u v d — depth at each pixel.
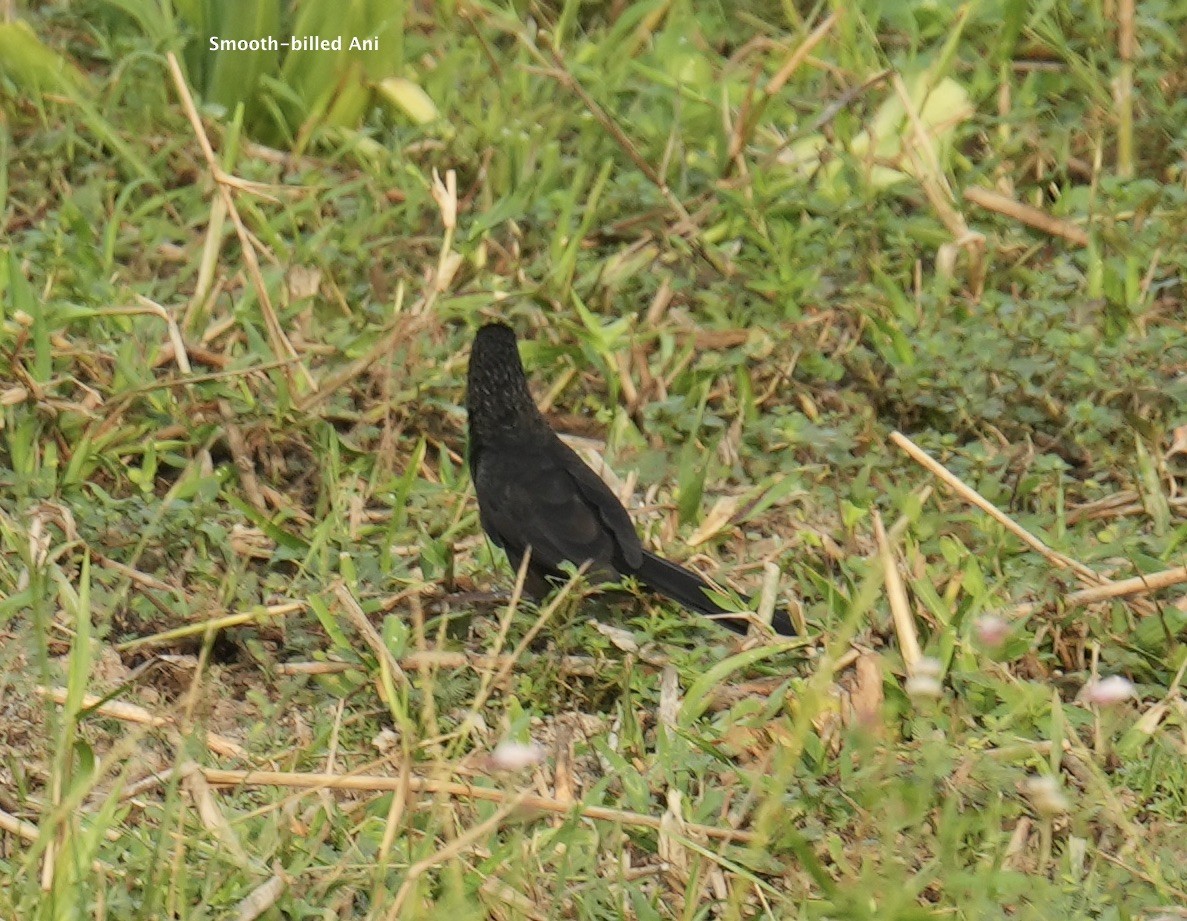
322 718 8.88
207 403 11.27
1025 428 11.61
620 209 13.90
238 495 10.88
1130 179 14.09
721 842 7.97
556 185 14.24
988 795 8.11
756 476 11.31
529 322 12.60
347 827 7.98
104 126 13.78
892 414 12.02
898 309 12.74
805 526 10.75
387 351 11.48
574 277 13.20
